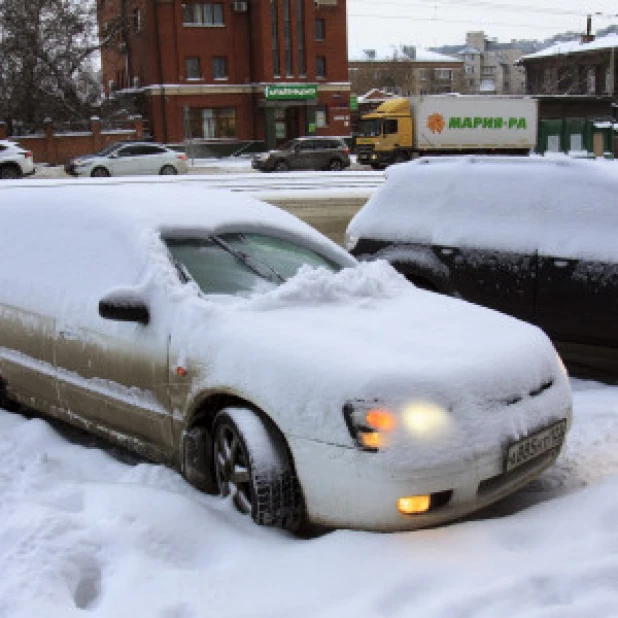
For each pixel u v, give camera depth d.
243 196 5.45
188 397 3.93
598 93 78.38
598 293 6.09
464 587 3.01
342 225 14.80
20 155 30.33
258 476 3.51
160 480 4.10
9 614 2.90
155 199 4.96
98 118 44.34
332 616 2.88
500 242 6.61
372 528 3.38
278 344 3.68
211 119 49.38
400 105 38.47
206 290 4.32
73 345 4.61
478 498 3.48
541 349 4.00
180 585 3.11
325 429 3.39
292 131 51.03
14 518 3.56
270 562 3.27
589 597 2.94
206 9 48.38
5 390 5.43
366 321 4.00
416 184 7.38
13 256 5.32
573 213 6.36
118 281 4.45
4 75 44.56
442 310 4.30
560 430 3.89
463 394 3.47
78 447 4.70
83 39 46.84
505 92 133.00
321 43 50.97
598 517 3.53
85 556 3.30
